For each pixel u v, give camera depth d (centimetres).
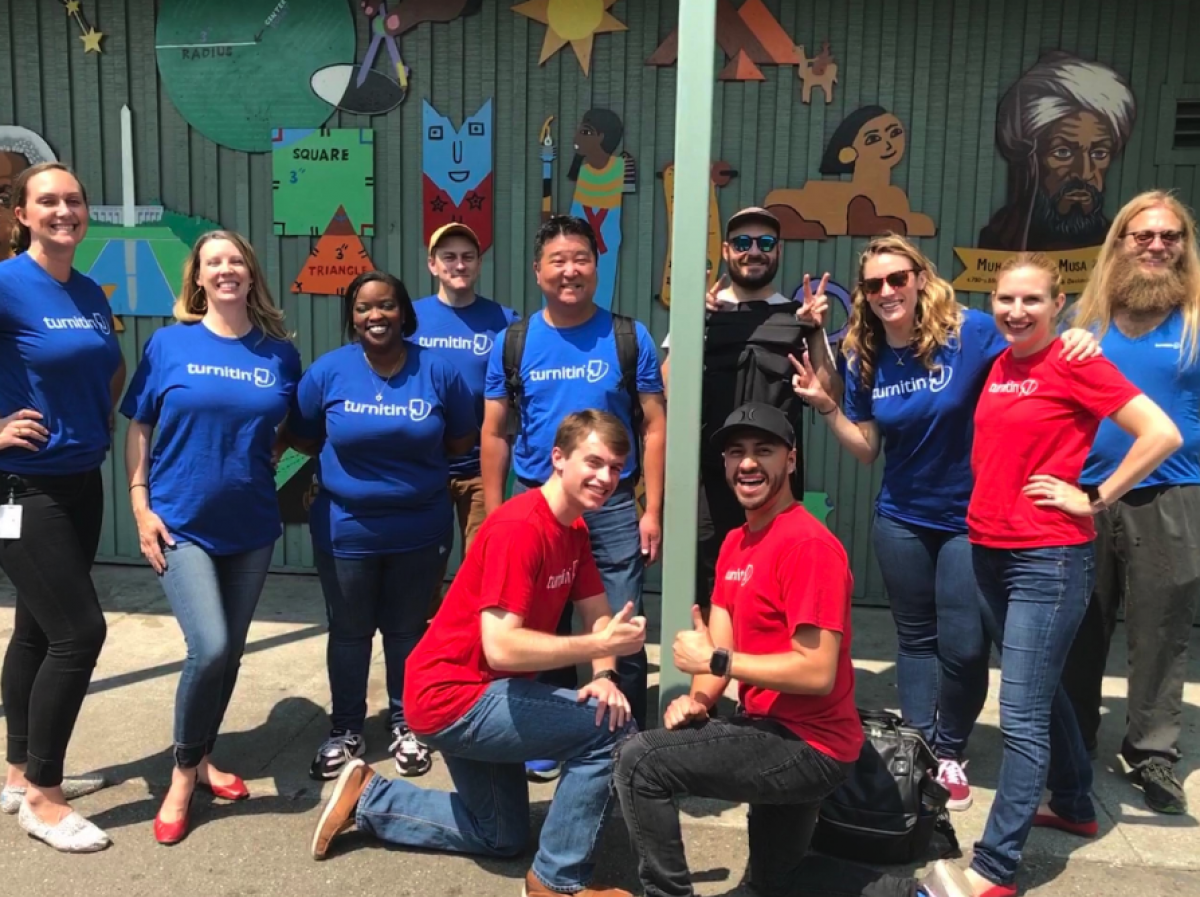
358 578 329
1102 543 328
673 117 492
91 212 534
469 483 399
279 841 299
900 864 287
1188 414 315
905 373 308
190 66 517
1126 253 317
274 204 521
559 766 341
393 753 349
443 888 277
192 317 311
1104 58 466
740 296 349
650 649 459
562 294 309
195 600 294
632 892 277
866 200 488
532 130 502
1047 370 262
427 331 397
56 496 286
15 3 523
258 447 306
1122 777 340
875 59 479
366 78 508
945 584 313
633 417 330
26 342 279
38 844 294
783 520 253
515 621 251
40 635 307
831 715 248
